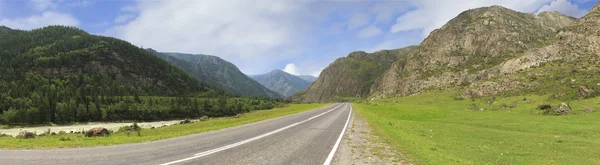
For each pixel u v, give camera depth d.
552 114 50.19
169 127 45.41
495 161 16.17
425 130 32.94
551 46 169.12
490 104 81.19
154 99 193.12
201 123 47.44
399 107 86.19
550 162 16.78
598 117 42.44
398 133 24.92
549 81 111.50
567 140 25.80
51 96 151.00
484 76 188.50
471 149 20.22
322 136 19.98
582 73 106.62
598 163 16.91
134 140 17.12
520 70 156.62
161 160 11.01
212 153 12.63
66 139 19.41
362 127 28.11
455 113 62.56
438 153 15.46
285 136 19.61
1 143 15.83
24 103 140.25
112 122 136.12
